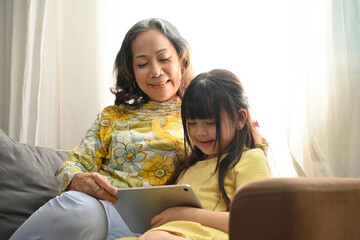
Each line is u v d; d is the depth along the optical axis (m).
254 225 0.55
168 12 2.07
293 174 1.87
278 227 0.54
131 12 2.12
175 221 0.93
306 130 1.81
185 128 1.23
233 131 1.14
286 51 1.88
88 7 2.18
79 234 0.97
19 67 2.25
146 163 1.31
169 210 1.00
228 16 1.98
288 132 1.81
